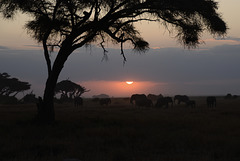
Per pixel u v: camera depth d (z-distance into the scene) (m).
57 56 20.53
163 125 18.03
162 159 9.09
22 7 20.19
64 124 18.44
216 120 20.62
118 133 13.84
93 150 10.37
